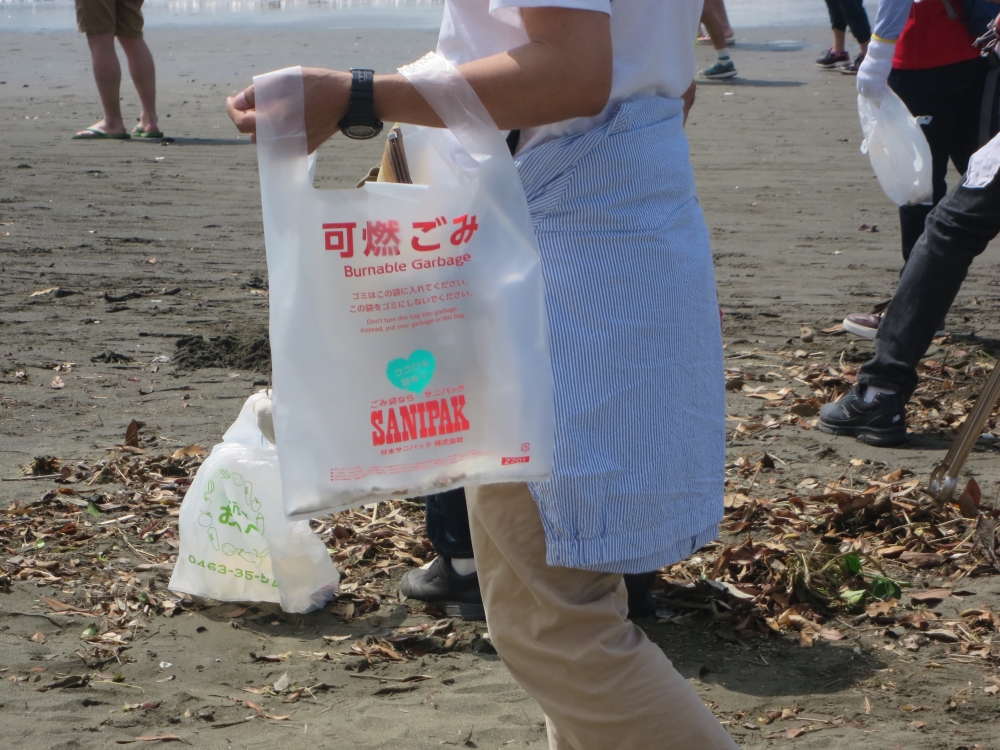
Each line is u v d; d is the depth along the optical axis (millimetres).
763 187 10484
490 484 2020
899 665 3207
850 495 4188
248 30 25312
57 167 11516
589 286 1985
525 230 1870
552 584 2025
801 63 19047
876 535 4051
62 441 4926
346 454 1840
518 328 1867
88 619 3461
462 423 1880
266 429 3490
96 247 8508
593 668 2010
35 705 2979
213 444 4922
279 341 1812
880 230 9023
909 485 4441
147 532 4066
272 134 1793
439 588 3580
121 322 6738
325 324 1814
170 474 4609
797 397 5574
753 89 16359
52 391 5586
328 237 1799
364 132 1860
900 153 6004
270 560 3516
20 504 4262
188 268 7984
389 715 2982
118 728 2893
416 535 4082
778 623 3432
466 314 1854
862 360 6168
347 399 1832
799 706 3006
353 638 3404
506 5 1843
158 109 15375
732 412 5414
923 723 2908
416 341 1842
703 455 2162
